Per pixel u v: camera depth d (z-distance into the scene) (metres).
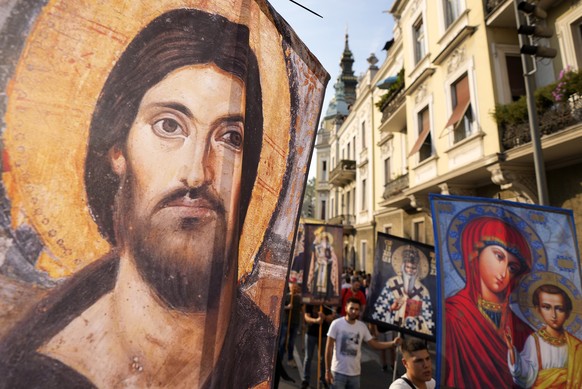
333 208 30.84
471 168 8.50
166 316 0.87
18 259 0.65
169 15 0.95
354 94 39.44
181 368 0.89
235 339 1.10
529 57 8.18
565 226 3.29
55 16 0.73
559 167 7.29
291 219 1.46
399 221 15.74
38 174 0.68
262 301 1.26
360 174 22.52
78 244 0.73
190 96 0.97
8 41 0.66
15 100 0.66
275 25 1.39
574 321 2.99
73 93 0.75
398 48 16.19
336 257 6.53
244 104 1.13
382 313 5.02
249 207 1.20
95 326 0.74
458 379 2.68
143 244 0.84
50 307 0.68
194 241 0.95
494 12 8.20
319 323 5.52
